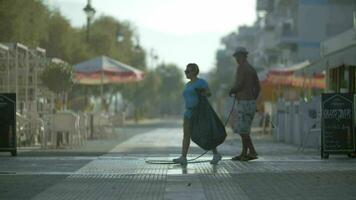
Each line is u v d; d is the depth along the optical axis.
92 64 55.38
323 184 21.06
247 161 28.31
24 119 40.03
